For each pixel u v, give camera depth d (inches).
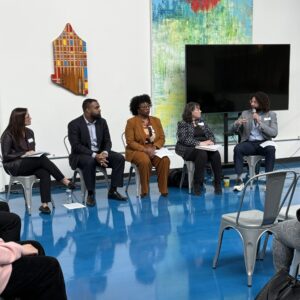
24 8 209.3
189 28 244.4
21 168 173.6
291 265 89.7
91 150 193.9
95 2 223.1
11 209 182.9
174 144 249.3
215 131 259.6
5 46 207.6
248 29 259.3
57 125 222.2
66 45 218.5
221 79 242.1
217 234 147.4
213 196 199.0
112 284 110.1
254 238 108.4
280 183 106.3
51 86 218.8
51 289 74.5
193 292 105.3
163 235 147.3
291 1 270.2
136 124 201.8
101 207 183.5
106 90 231.0
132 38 233.1
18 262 73.1
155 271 118.0
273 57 253.3
